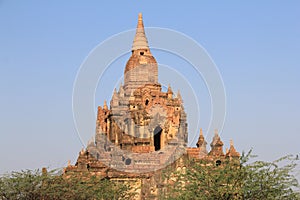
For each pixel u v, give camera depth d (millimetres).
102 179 90312
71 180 72875
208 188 60156
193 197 60969
